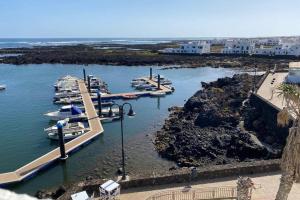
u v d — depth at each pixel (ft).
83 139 133.49
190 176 72.18
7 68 400.88
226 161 109.19
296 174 48.03
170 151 122.93
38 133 146.82
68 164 115.55
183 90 261.24
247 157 110.63
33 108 194.49
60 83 258.16
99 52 578.25
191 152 117.60
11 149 127.95
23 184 100.58
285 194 49.78
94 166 113.60
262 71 342.23
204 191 67.72
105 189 64.85
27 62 449.89
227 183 71.20
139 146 131.75
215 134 129.80
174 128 147.02
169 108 193.88
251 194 63.16
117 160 118.11
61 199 65.21
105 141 137.59
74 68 403.34
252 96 159.02
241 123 142.72
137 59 463.83
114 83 290.15
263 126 134.72
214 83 242.78
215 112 146.82
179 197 66.08
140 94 233.96
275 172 75.72
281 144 116.26
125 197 66.69
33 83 284.61
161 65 433.07
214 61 451.12
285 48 477.36
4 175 101.04
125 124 162.40
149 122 166.20
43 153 123.85
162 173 73.15
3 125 159.53
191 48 545.03
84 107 187.93
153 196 65.92
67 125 146.00
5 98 222.69
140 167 111.65
